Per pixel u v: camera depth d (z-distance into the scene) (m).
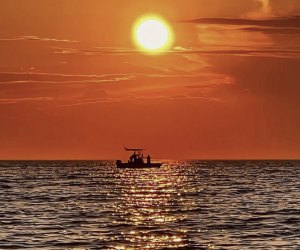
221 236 184.62
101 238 180.62
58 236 183.75
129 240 177.25
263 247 166.50
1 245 168.62
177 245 169.62
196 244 171.12
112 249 163.62
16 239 178.00
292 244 171.12
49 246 167.50
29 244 170.38
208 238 181.00
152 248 165.50
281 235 186.25
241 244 171.12
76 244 170.50
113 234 188.00
